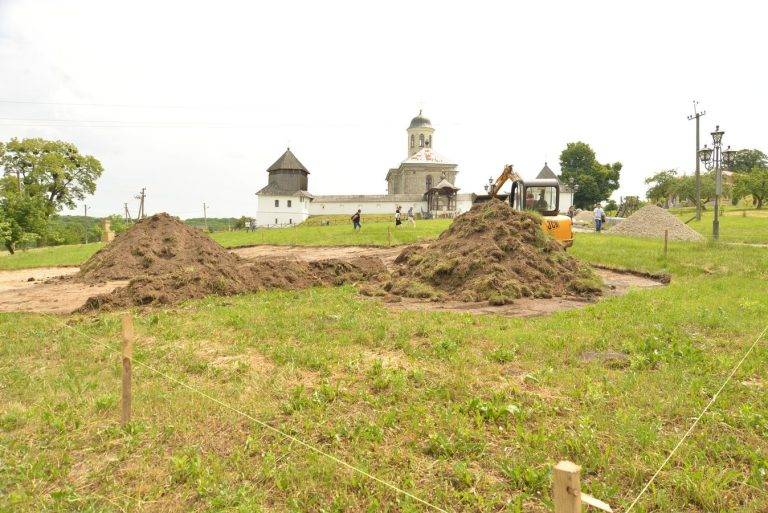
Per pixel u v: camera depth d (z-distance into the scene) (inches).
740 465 165.8
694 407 204.1
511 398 217.6
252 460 176.4
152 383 247.8
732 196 3043.8
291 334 331.0
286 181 3314.5
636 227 1189.7
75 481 169.2
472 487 157.2
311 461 171.9
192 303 462.3
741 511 142.2
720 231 1317.7
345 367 262.5
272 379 247.6
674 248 834.8
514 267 510.6
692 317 339.6
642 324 330.0
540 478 158.1
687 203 3260.3
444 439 181.3
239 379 252.2
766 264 615.5
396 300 472.1
